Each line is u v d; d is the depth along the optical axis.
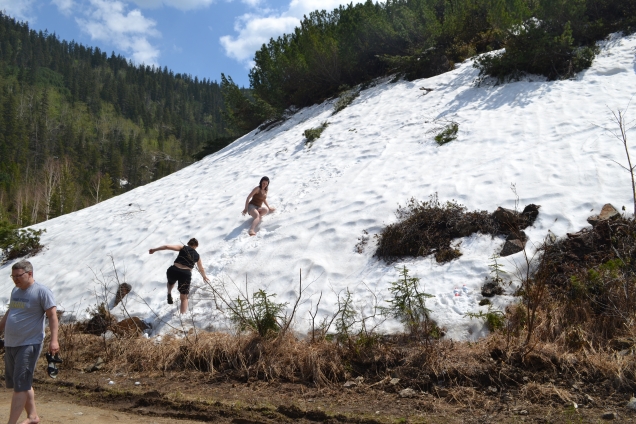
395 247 7.70
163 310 8.03
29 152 89.69
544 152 9.20
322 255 8.21
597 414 4.34
